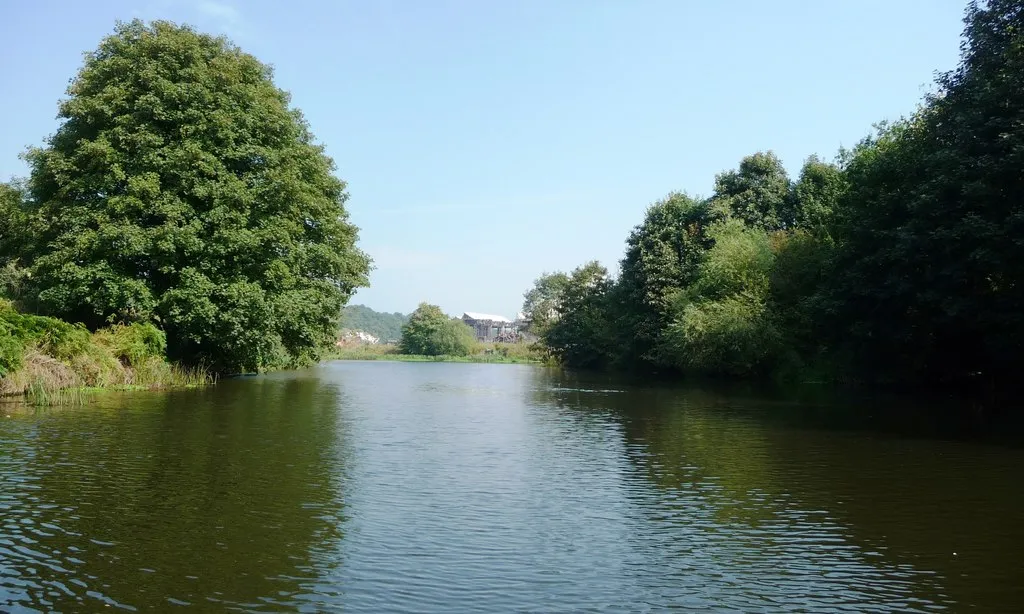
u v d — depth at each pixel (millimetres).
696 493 11656
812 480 12711
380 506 10445
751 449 16172
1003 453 15547
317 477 12250
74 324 26734
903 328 31203
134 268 29797
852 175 37781
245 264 30469
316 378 46781
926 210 26531
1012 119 23344
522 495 11398
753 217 55688
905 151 31828
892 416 22984
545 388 39312
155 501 10266
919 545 8844
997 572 7871
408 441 16891
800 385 39688
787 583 7512
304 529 9125
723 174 59938
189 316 28438
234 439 15930
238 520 9445
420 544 8664
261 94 33750
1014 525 9758
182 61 30844
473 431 19141
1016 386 31547
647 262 60344
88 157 29031
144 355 28625
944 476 13031
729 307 43000
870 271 31688
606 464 14242
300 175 35188
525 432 19078
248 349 32688
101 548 8133
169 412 20312
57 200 29500
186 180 29016
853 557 8375
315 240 37219
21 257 34531
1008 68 24672
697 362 45469
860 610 6793
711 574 7770
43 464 12508
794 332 42688
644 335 58812
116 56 30219
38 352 22859
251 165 32125
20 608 6371
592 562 8141
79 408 20594
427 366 88625
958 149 25500
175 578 7258
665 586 7387
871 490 11875
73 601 6574
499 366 91250
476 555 8305
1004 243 23219
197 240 28234
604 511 10445
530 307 120188
